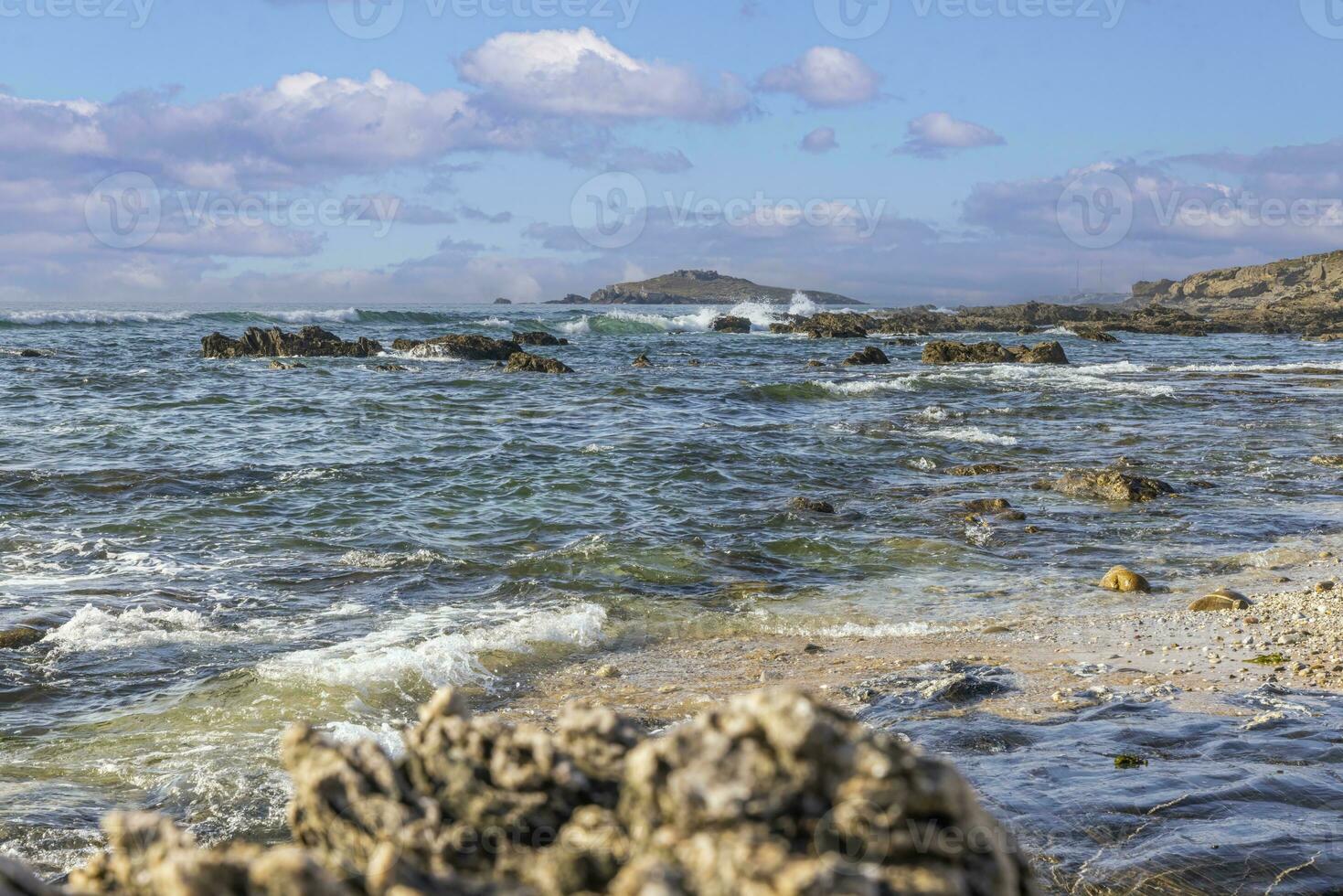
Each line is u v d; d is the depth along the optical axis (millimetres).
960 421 27516
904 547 14094
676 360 52094
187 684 8523
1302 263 164750
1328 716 7605
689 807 1939
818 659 9609
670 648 10000
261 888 1853
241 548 13430
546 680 8984
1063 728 7422
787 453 21734
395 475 18688
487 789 2385
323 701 8125
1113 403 31469
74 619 10055
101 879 2256
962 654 9734
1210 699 8164
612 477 18688
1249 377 41438
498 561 12992
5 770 6820
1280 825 5648
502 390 34906
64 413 26594
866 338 77500
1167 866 5219
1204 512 16516
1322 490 18312
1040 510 16594
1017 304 113500
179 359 46344
